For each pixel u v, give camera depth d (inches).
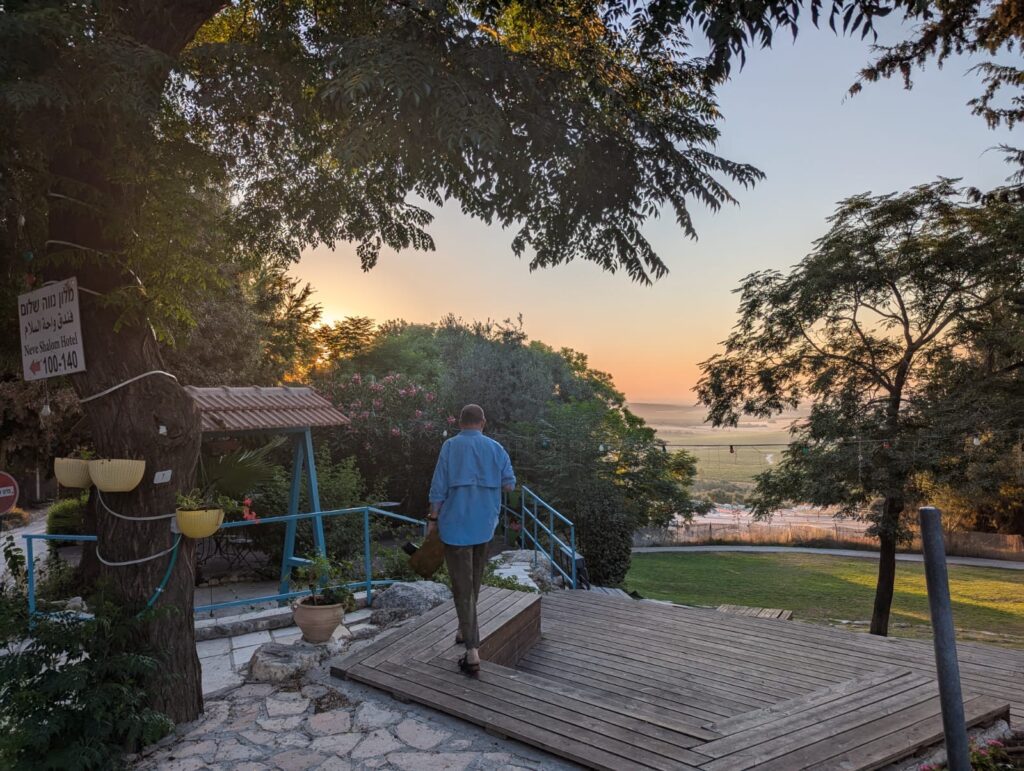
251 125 201.2
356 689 170.1
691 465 722.8
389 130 143.3
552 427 603.5
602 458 594.9
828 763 124.3
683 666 198.4
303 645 201.5
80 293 149.4
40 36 116.1
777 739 134.5
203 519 150.1
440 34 145.5
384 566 332.2
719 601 754.2
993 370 546.9
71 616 145.3
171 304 157.8
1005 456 491.2
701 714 163.2
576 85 166.4
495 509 169.6
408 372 1112.2
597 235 188.1
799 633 228.8
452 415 655.8
